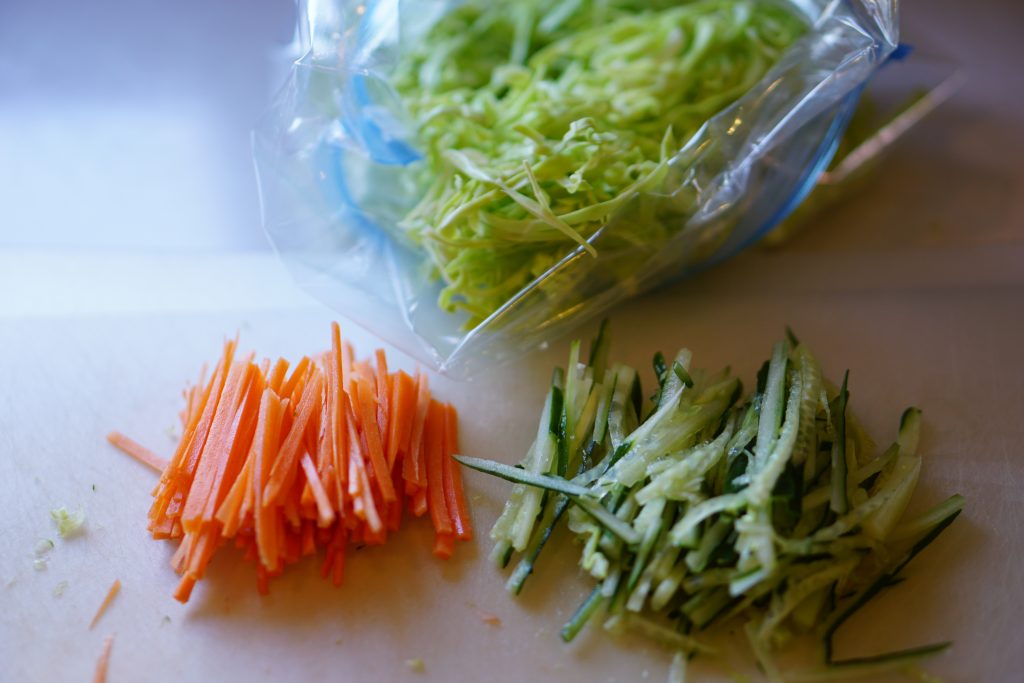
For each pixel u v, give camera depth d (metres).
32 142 0.45
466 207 0.33
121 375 0.35
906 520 0.30
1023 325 0.37
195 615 0.29
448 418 0.33
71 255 0.39
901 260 0.40
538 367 0.36
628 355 0.36
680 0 0.43
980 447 0.33
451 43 0.41
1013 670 0.27
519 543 0.29
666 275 0.37
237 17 0.51
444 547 0.30
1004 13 0.50
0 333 0.36
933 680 0.27
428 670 0.28
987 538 0.30
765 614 0.28
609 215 0.33
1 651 0.28
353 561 0.30
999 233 0.40
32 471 0.32
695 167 0.34
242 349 0.36
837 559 0.28
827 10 0.36
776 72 0.35
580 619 0.28
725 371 0.34
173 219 0.42
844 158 0.41
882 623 0.28
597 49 0.41
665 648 0.28
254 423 0.31
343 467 0.29
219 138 0.46
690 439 0.31
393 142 0.36
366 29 0.35
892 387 0.35
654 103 0.37
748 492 0.27
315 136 0.37
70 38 0.50
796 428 0.29
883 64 0.37
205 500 0.29
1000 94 0.46
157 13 0.51
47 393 0.34
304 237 0.37
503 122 0.37
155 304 0.38
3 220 0.42
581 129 0.34
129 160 0.44
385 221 0.37
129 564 0.30
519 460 0.33
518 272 0.35
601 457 0.32
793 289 0.39
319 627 0.28
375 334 0.35
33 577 0.29
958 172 0.43
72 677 0.27
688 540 0.27
